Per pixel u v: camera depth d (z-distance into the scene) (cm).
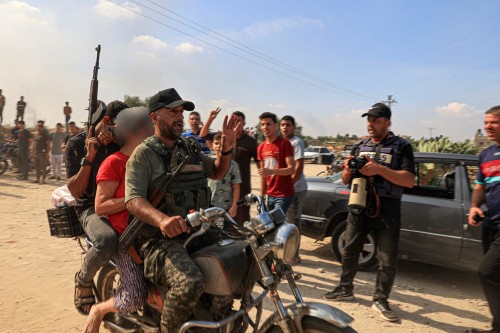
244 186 498
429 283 517
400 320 402
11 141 1430
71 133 1276
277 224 235
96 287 323
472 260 475
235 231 266
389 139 412
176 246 248
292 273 240
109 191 272
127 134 276
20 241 596
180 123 260
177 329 239
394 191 402
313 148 3228
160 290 256
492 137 369
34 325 354
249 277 250
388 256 404
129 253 268
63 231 323
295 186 562
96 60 360
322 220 575
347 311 416
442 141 1149
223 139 284
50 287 434
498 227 357
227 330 243
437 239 493
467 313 426
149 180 252
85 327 281
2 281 445
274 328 247
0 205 851
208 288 242
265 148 521
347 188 563
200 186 271
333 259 595
